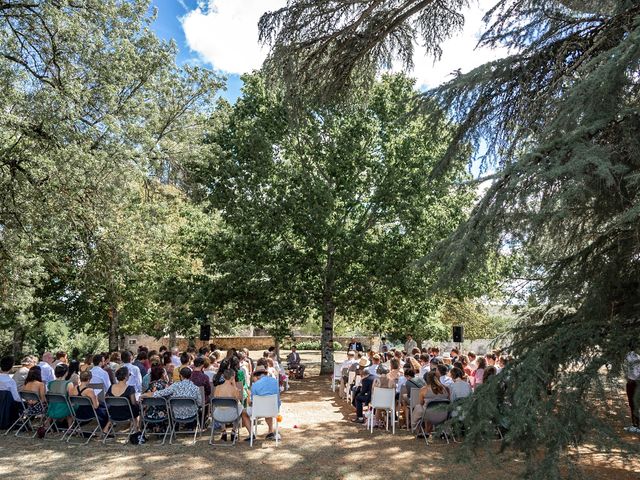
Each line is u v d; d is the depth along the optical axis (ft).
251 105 70.38
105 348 111.45
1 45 41.98
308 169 66.33
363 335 129.29
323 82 33.06
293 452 26.61
